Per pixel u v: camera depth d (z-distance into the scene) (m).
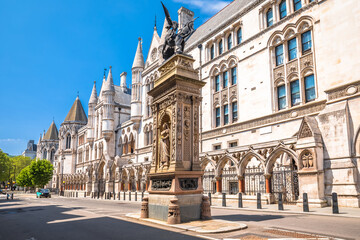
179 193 11.15
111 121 58.66
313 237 8.02
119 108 60.88
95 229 10.44
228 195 22.28
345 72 19.39
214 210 17.41
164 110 13.16
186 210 11.12
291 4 25.42
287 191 21.23
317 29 22.56
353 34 19.28
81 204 27.53
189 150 12.12
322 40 21.39
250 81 28.61
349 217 12.44
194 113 12.60
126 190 39.84
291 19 24.92
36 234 10.10
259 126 26.81
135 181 36.62
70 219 14.22
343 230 9.15
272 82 26.47
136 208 21.14
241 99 29.41
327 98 20.09
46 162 83.12
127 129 53.91
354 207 15.97
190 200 11.33
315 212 14.15
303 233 8.67
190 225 10.08
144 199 12.77
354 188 16.27
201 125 34.59
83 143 75.31
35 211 20.45
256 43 28.36
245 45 29.61
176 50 13.12
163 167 12.39
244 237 8.12
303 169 17.89
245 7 30.03
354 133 17.59
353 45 19.17
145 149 46.06
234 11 33.62
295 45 24.88
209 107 33.69
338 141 17.73
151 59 47.44
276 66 26.47
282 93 25.72
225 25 32.59
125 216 14.05
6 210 22.69
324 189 17.50
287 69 25.19
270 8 27.91
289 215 13.66
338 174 17.11
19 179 82.06
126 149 54.41
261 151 21.00
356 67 18.78
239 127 29.17
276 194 21.20
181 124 12.08
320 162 17.66
